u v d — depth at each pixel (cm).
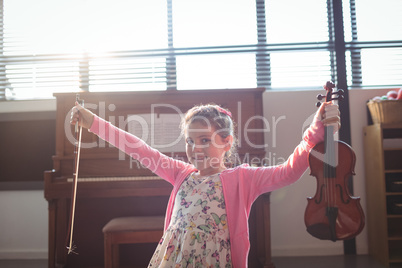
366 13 316
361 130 296
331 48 310
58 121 244
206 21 322
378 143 263
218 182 117
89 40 320
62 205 262
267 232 236
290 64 315
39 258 291
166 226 123
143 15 322
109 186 230
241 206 113
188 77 317
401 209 256
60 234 261
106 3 323
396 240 284
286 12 320
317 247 291
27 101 297
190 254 104
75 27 321
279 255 291
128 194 230
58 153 242
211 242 106
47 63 317
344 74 302
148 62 316
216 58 319
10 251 292
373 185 274
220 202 113
